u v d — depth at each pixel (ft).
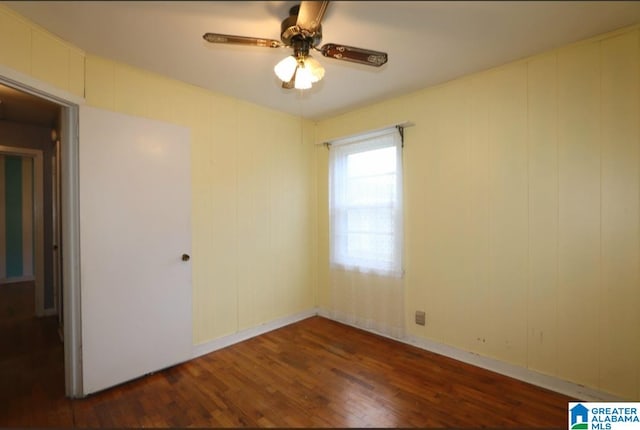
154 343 7.88
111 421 6.14
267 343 9.78
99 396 6.96
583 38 6.68
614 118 6.44
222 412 6.42
